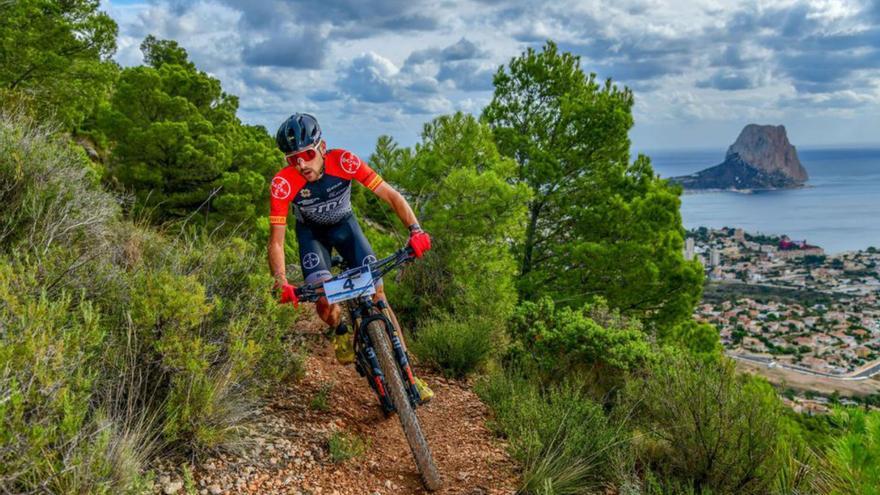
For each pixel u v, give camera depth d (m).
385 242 6.97
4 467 1.92
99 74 14.34
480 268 6.91
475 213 6.88
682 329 12.78
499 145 13.52
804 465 3.79
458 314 6.31
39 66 12.57
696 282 11.88
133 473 2.31
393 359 3.30
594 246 11.77
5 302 2.36
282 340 4.54
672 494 3.57
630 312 12.28
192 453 2.81
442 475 3.30
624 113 13.02
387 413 3.92
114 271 3.48
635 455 3.90
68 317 2.77
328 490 2.86
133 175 14.30
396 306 6.78
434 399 4.68
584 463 3.55
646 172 13.61
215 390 2.98
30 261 3.17
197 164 14.79
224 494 2.62
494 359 5.87
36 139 4.24
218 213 14.95
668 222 12.18
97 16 14.25
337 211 3.53
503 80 14.13
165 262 3.80
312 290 3.31
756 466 3.62
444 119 7.80
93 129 17.38
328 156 3.41
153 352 2.91
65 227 3.71
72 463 2.11
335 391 4.18
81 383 2.33
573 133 13.34
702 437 3.72
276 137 3.32
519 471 3.51
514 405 4.19
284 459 3.04
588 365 5.73
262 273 3.77
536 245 13.84
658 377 4.32
